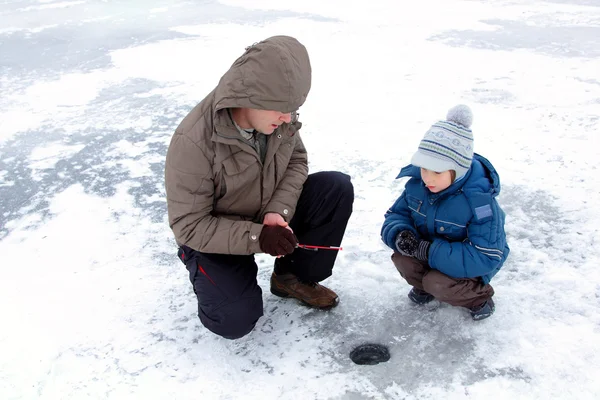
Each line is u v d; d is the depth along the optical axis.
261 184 2.21
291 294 2.59
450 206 2.23
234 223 2.10
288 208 2.26
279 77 1.79
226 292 2.17
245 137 2.07
